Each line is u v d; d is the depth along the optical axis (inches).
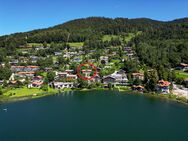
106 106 6658.5
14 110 6269.7
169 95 7504.9
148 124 5319.9
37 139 4581.7
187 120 5565.9
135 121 5526.6
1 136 4741.6
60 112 6141.7
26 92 7839.6
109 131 4940.9
